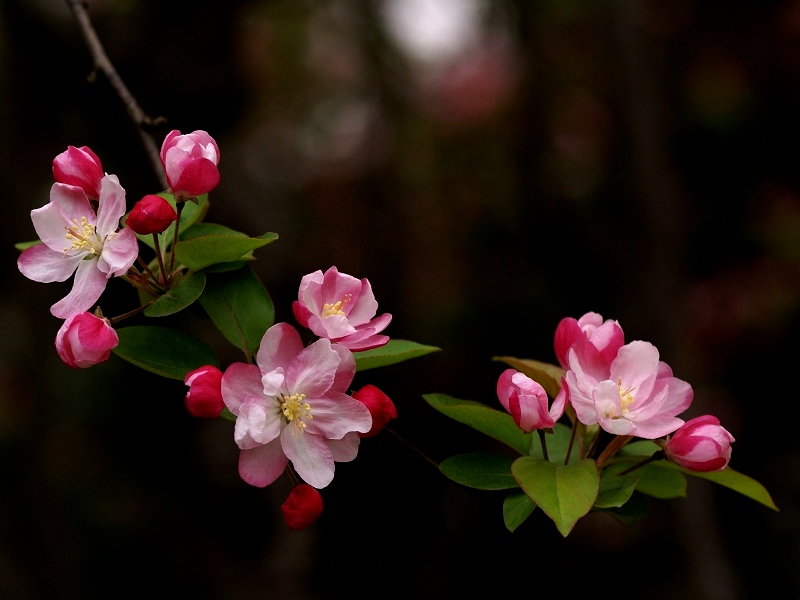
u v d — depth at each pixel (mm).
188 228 1484
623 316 3824
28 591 3592
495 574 3607
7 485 3756
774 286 4211
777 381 4129
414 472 1551
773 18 4285
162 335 1323
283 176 4512
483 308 4262
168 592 3867
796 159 4305
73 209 1313
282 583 3566
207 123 3695
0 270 3826
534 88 4215
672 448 1323
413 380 3963
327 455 1238
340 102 4539
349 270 4355
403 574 2002
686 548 3406
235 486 4000
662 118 3709
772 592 3742
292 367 1228
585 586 3682
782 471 4012
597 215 4094
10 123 3557
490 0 4230
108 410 4070
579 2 3830
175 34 3508
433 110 4727
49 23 3395
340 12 4305
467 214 4512
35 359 3875
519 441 1440
